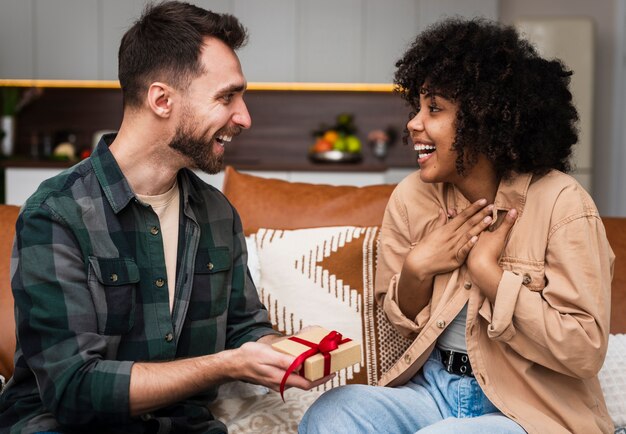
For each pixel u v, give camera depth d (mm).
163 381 1228
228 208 1578
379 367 1722
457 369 1439
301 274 1790
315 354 1230
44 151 5371
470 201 1470
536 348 1300
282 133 5531
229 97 1383
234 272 1568
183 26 1339
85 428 1307
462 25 1410
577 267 1273
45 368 1233
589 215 1311
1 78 5016
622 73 5168
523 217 1364
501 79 1328
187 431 1390
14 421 1343
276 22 4996
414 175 1608
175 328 1402
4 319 1702
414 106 1475
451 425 1231
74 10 4969
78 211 1312
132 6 4977
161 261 1386
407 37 4965
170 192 1447
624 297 1740
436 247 1414
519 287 1277
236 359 1237
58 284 1254
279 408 1547
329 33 5004
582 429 1309
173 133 1359
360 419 1269
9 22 4969
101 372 1224
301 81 5039
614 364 1627
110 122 5484
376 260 1785
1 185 4891
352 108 5480
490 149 1335
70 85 5316
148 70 1339
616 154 5215
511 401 1334
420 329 1479
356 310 1754
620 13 5160
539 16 4969
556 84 1418
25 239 1274
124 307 1329
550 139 1366
